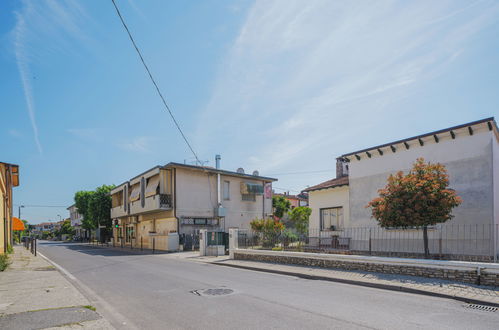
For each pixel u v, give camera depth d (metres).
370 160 16.62
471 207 12.75
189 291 8.56
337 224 19.59
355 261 11.19
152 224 30.27
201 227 27.36
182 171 26.89
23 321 5.87
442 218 10.61
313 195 21.14
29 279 10.73
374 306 6.73
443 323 5.57
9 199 26.70
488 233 12.19
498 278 7.96
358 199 16.92
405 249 14.50
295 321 5.74
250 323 5.68
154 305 7.15
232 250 17.11
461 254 12.24
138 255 22.09
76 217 77.25
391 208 11.21
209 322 5.80
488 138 12.54
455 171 13.35
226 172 28.89
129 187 34.75
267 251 14.82
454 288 7.95
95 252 26.06
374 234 15.70
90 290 9.12
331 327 5.40
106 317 6.32
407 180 11.15
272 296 7.79
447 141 13.73
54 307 6.87
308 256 12.85
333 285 9.25
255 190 30.47
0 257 13.82
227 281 10.10
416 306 6.71
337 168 23.12
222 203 29.00
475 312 6.25
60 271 13.41
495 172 12.77
